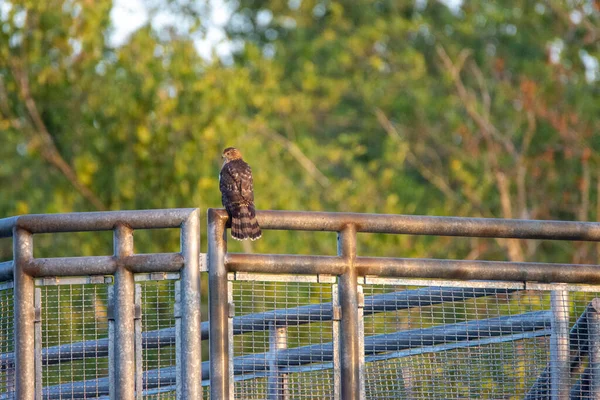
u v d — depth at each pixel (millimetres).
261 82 57250
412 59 69250
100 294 19547
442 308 19344
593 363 19438
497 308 19328
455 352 19312
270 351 18828
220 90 49844
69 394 19047
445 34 74812
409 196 61625
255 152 51844
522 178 61469
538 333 19266
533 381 19266
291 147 60969
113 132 49219
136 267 17922
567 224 19219
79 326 19391
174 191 48438
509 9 72125
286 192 52125
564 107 63844
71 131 51969
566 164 64062
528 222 19172
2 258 48312
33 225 18203
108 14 51750
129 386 17734
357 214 18656
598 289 19266
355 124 73062
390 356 19141
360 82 70500
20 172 54594
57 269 18078
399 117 69250
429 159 68750
